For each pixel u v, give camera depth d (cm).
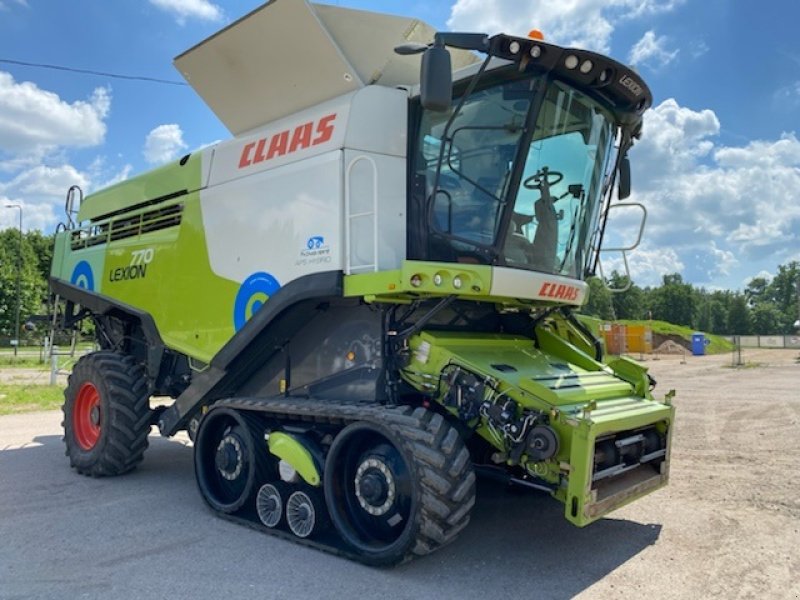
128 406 677
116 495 616
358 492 444
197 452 563
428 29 548
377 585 399
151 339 666
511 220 467
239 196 569
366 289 452
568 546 470
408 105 504
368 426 430
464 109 475
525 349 555
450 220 473
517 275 453
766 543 474
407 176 496
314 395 517
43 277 5366
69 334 962
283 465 493
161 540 486
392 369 473
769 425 962
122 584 402
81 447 712
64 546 472
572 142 506
